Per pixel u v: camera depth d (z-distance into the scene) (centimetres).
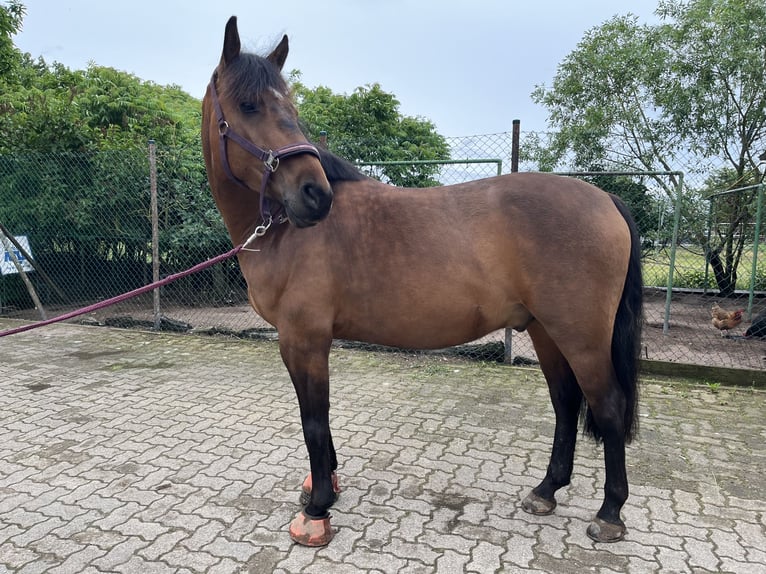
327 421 219
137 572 201
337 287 209
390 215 210
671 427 344
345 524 234
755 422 353
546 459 299
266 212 210
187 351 543
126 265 808
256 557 210
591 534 221
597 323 203
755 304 804
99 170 732
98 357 519
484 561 207
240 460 296
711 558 209
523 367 485
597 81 992
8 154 728
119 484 269
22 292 754
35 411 371
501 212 205
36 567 204
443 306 206
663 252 943
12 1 830
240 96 195
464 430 341
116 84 1064
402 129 1312
